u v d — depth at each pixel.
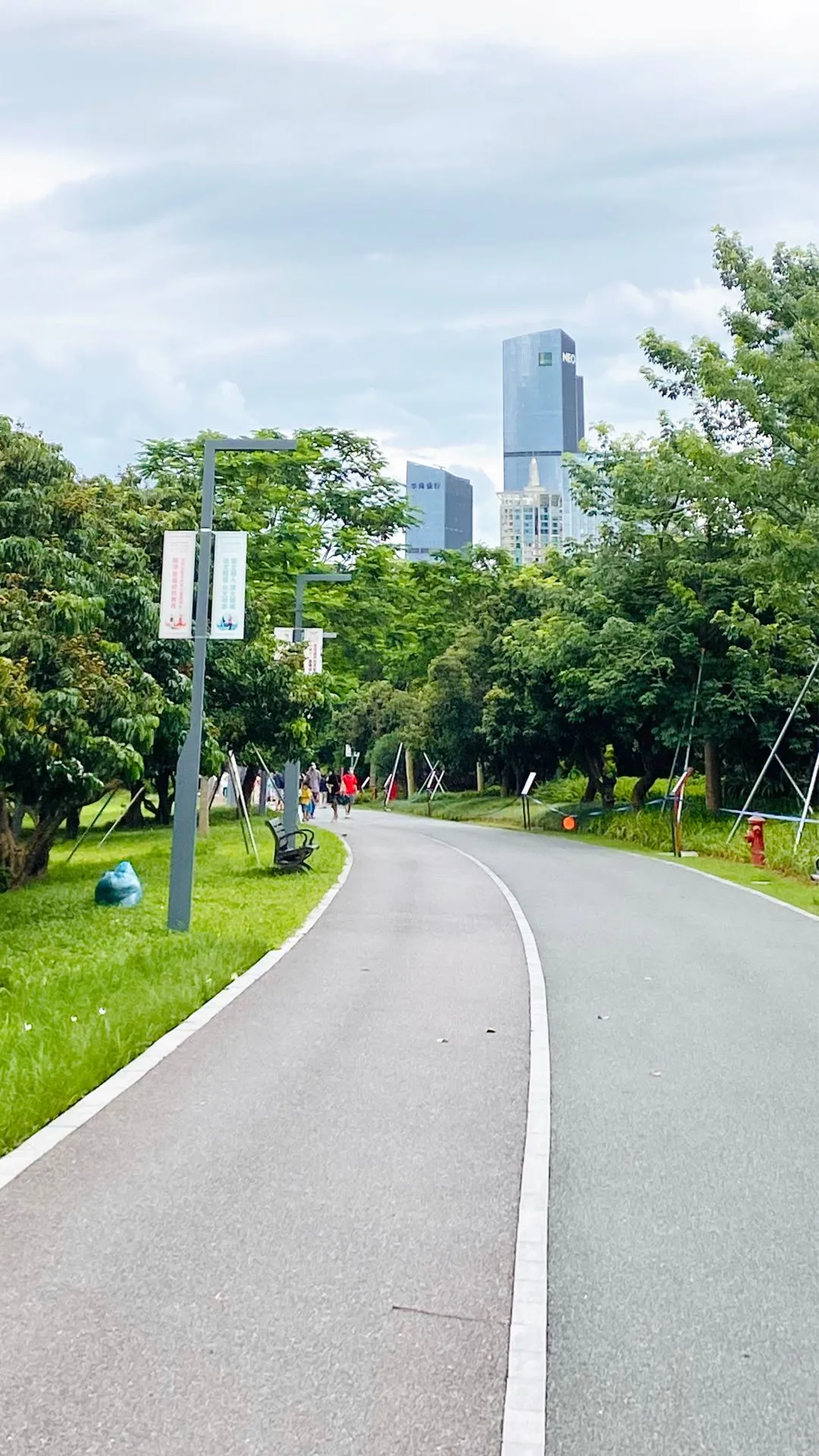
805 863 21.77
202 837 34.47
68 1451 3.51
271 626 29.25
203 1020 9.52
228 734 25.66
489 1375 3.99
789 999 10.45
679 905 17.45
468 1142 6.50
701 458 23.53
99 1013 8.95
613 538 34.16
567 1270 4.86
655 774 37.12
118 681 16.53
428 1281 4.72
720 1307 4.54
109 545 19.03
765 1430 3.70
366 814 55.97
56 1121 6.80
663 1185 5.87
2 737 13.50
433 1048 8.61
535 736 42.06
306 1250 5.00
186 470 33.31
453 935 14.41
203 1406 3.76
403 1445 3.58
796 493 22.56
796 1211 5.54
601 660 32.72
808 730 31.69
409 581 49.88
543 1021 9.51
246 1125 6.77
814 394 22.03
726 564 31.03
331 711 30.48
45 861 21.86
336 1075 7.84
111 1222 5.29
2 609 14.77
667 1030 9.23
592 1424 3.72
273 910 16.48
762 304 24.91
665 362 30.25
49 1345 4.13
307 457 35.09
